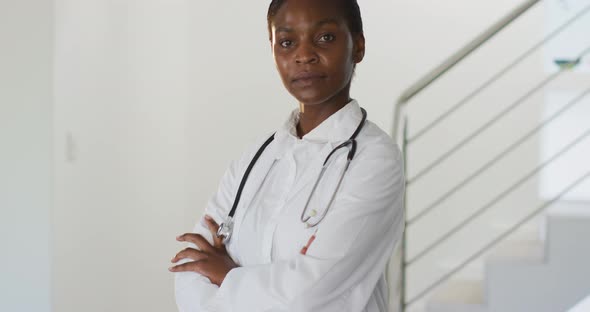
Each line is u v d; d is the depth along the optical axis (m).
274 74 3.79
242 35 3.79
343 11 1.20
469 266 3.71
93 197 2.70
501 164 3.99
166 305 3.39
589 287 2.52
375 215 1.18
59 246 2.46
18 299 2.43
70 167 2.53
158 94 3.32
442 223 4.00
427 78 2.61
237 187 1.35
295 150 1.26
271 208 1.24
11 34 2.45
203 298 1.21
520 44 3.94
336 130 1.24
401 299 2.49
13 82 2.44
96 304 2.74
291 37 1.20
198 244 1.31
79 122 2.58
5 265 2.44
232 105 3.79
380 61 3.89
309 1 1.19
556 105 4.21
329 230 1.15
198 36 3.79
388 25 3.89
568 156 4.23
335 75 1.20
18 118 2.44
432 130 3.97
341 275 1.14
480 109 3.96
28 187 2.43
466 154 3.99
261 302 1.14
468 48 2.62
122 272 2.96
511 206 3.99
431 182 4.00
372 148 1.22
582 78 3.95
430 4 3.89
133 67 3.04
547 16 4.18
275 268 1.15
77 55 2.56
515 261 2.61
